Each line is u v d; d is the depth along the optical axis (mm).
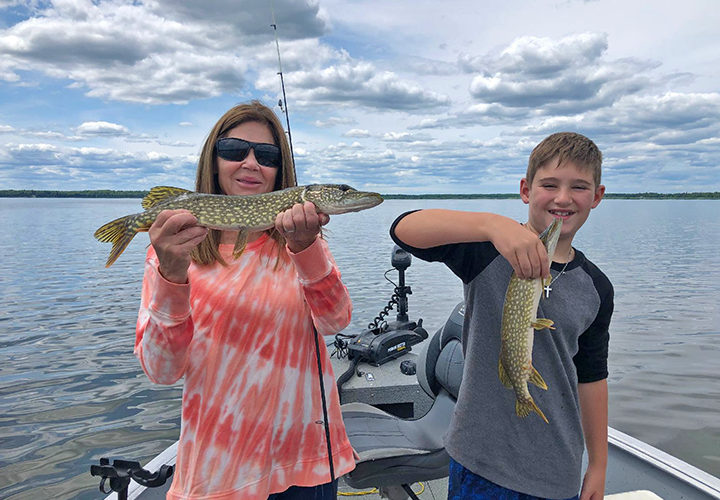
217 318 1843
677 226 54094
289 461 1893
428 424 2861
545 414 2014
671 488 2939
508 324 1863
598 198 2131
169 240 1622
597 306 2121
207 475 1762
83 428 6223
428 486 3682
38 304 13438
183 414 1851
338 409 2070
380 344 4117
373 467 2561
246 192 2158
